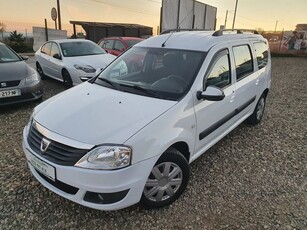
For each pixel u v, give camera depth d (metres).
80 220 2.45
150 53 3.39
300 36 27.91
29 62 12.61
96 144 2.14
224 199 2.82
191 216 2.55
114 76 3.35
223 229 2.41
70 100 2.82
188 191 2.92
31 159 2.44
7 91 5.01
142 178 2.26
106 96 2.80
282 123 5.23
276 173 3.38
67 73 6.93
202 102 2.88
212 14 21.80
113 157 2.11
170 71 3.06
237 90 3.63
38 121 2.55
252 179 3.21
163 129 2.39
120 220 2.47
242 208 2.69
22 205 2.60
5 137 4.07
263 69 4.68
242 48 3.91
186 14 17.83
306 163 3.66
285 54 27.80
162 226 2.42
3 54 6.01
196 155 3.02
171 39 3.52
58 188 2.36
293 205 2.77
